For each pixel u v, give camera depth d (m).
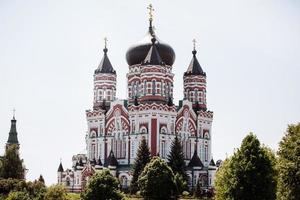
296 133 88.06
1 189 119.88
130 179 169.75
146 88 182.12
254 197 84.50
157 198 125.69
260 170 85.44
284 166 82.50
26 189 113.75
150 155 168.25
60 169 185.75
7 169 151.62
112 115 187.12
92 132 191.62
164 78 184.12
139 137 177.62
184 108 187.12
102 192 107.06
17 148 158.62
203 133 192.00
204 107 197.12
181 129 185.75
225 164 97.00
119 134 184.12
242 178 85.31
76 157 197.00
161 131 177.62
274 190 85.62
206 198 150.38
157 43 192.25
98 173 109.81
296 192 81.19
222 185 93.56
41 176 159.62
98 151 188.75
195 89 197.12
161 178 126.19
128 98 193.88
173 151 168.88
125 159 180.50
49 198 110.62
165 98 184.38
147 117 177.25
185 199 146.75
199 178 180.00
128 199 137.88
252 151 86.62
